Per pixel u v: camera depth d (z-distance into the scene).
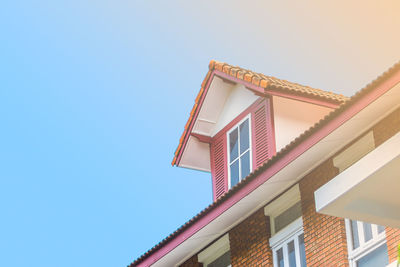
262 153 16.53
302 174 13.98
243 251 15.16
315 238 13.47
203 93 18.09
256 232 14.93
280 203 14.53
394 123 12.18
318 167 13.70
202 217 15.34
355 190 9.34
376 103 11.80
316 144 12.88
